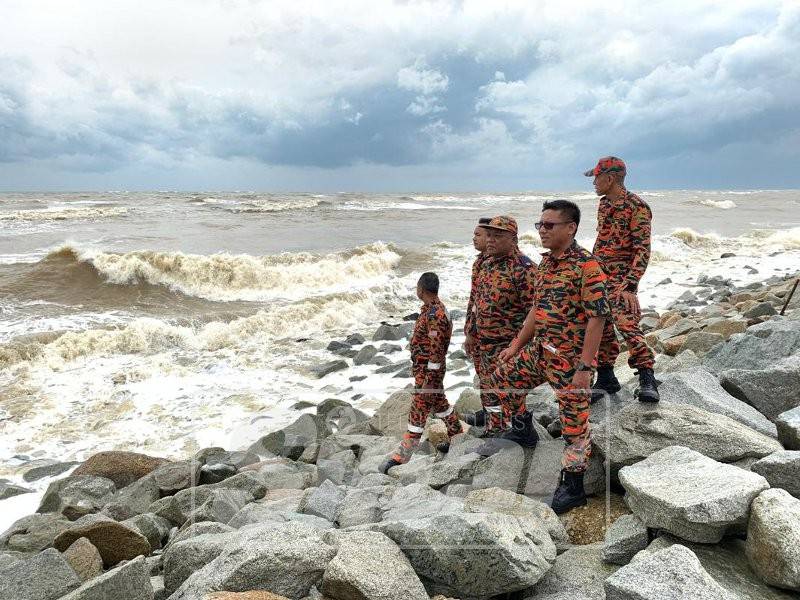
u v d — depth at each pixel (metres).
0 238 24.50
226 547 3.42
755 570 3.02
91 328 12.55
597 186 4.83
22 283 15.26
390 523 3.34
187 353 11.64
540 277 3.93
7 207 41.88
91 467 6.54
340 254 19.88
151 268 16.03
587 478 3.97
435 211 47.41
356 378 9.71
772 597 2.89
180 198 58.38
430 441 4.30
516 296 4.69
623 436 4.04
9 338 11.62
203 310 14.51
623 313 4.56
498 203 63.88
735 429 3.98
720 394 4.80
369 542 3.17
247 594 2.85
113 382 9.93
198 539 3.66
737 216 44.97
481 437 4.17
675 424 4.01
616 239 4.80
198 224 32.38
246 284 16.45
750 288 15.03
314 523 3.67
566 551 3.49
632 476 3.56
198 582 3.13
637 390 4.49
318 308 14.27
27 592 3.58
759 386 4.89
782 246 24.83
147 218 35.16
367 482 4.00
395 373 9.92
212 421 8.27
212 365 10.79
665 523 3.22
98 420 8.49
